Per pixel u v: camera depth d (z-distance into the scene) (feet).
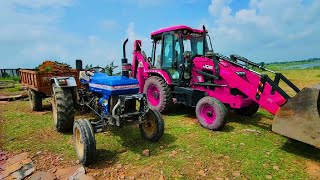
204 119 18.17
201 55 21.35
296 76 51.03
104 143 15.40
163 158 13.24
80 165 12.63
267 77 15.99
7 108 26.07
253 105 20.57
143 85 26.00
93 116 20.98
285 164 12.50
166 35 22.38
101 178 11.54
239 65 17.89
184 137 16.33
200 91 19.95
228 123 19.47
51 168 12.55
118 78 15.03
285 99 15.26
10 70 80.02
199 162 12.72
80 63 22.13
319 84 12.67
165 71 22.31
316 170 11.92
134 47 27.09
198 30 22.00
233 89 18.60
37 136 16.97
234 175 11.47
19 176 11.91
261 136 16.35
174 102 24.95
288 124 13.16
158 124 14.93
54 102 17.92
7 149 14.99
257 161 12.78
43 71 20.71
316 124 12.23
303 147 14.49
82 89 18.83
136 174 11.75
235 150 14.10
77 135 13.32
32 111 24.34
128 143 15.42
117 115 13.65
